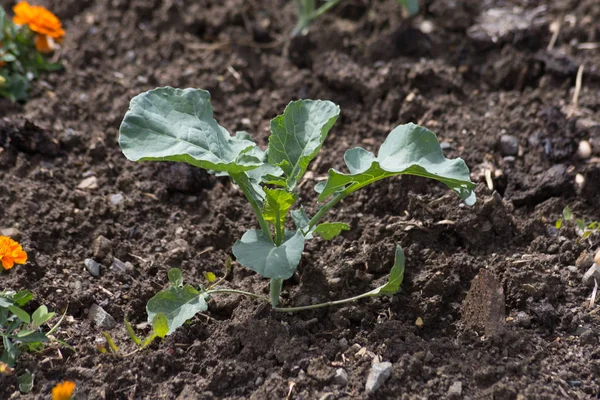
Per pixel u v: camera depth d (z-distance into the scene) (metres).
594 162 3.95
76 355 2.99
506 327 3.09
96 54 4.77
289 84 4.65
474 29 4.95
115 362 2.96
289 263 2.75
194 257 3.55
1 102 4.30
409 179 3.74
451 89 4.55
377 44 4.81
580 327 3.14
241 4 5.17
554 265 3.45
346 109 4.49
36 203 3.67
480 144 4.14
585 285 3.33
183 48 4.89
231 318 3.17
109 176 3.97
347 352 3.00
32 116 4.22
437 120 4.33
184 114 3.02
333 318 3.13
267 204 2.94
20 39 4.54
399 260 2.93
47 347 2.99
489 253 3.49
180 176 3.88
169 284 3.36
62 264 3.40
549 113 4.21
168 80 4.62
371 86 4.49
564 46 4.91
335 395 2.81
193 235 3.66
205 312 3.22
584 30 4.96
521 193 3.89
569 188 3.88
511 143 4.11
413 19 5.11
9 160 3.88
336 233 3.07
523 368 2.92
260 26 5.07
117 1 5.15
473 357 2.98
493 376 2.89
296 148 3.04
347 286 3.29
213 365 2.97
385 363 2.89
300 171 2.98
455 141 4.18
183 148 2.89
